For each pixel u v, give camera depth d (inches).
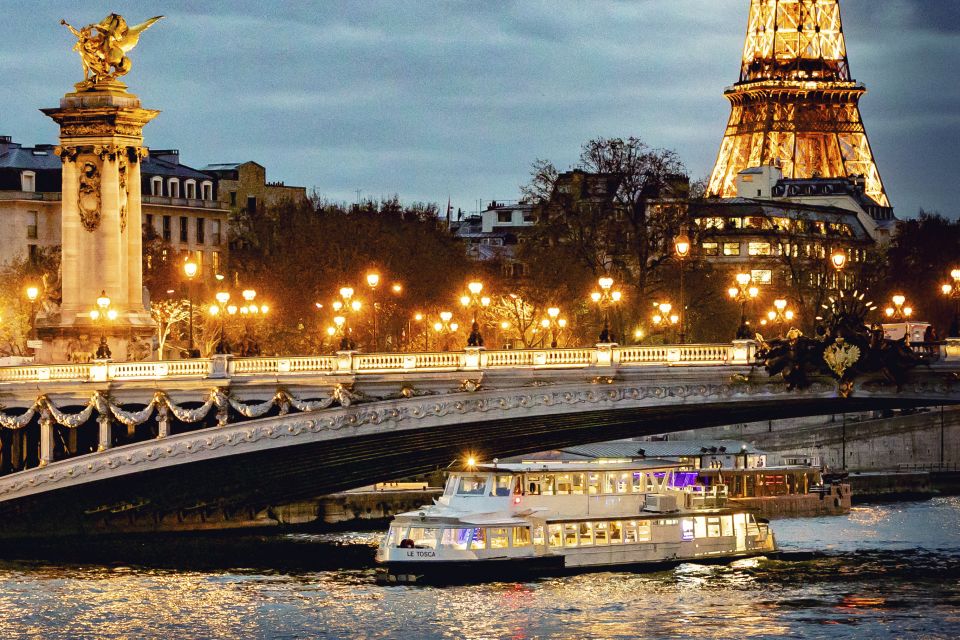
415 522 7150.6
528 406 7042.3
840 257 7672.2
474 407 7106.3
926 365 6658.5
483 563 7116.1
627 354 6968.5
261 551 7859.3
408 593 6939.0
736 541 7632.9
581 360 6998.0
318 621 6555.1
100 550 7854.3
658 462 7534.5
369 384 7253.9
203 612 6692.9
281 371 7401.6
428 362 7199.8
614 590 6978.4
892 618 6525.6
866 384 6737.2
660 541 7436.0
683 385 6884.8
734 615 6579.7
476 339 7150.6
